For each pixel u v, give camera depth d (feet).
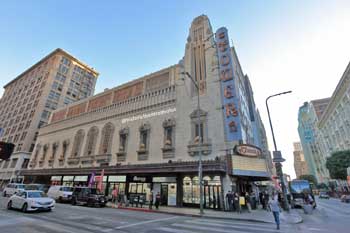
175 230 31.60
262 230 33.01
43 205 49.03
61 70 230.68
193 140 78.64
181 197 72.18
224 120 75.61
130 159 93.45
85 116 127.85
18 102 237.04
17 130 204.95
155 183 80.28
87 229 31.30
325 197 176.65
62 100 220.84
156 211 59.93
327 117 231.30
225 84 81.25
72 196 74.08
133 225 35.65
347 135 181.88
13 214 43.96
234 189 64.49
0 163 193.06
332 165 152.05
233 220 45.09
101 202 68.39
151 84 109.91
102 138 110.01
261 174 69.72
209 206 65.92
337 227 37.14
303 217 53.36
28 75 258.16
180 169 70.44
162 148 84.53
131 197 73.15
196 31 102.83
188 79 91.66
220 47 89.35
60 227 32.01
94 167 97.30
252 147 70.85
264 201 68.54
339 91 184.24
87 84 258.16
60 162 123.65
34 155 147.02
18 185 95.91
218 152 71.97
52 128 147.13
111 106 116.67
